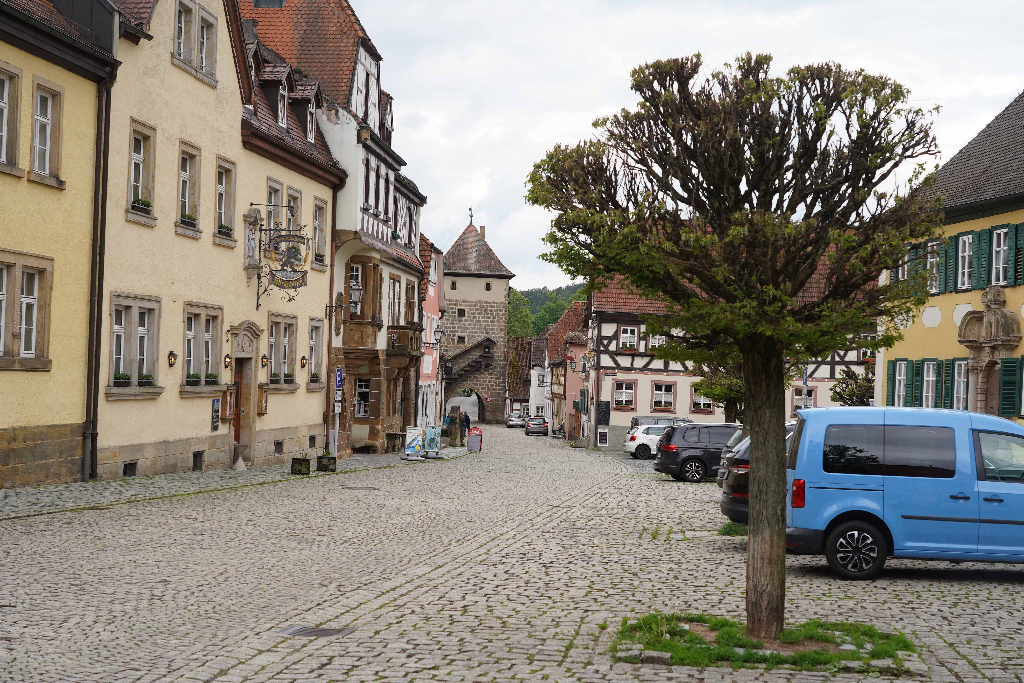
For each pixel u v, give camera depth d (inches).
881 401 1439.5
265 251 1117.7
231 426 1080.2
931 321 1296.8
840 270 324.2
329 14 1503.4
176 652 308.2
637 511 798.5
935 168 328.5
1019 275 1102.4
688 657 302.8
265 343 1159.6
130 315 874.1
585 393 2519.7
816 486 491.5
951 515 485.7
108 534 542.9
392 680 282.2
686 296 338.6
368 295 1476.4
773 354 329.4
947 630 360.8
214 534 567.2
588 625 358.6
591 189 337.7
